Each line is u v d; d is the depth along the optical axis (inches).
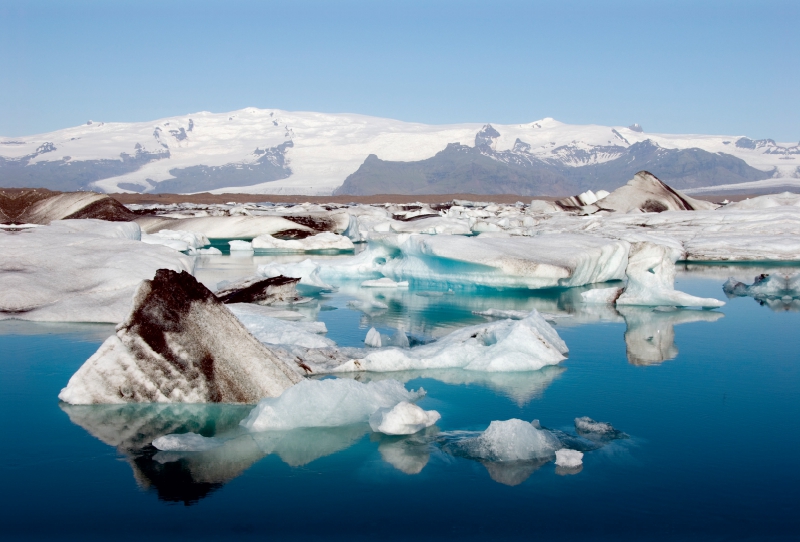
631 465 167.3
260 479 160.9
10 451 176.6
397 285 550.9
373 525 139.0
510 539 133.2
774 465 167.5
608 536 134.3
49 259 399.2
